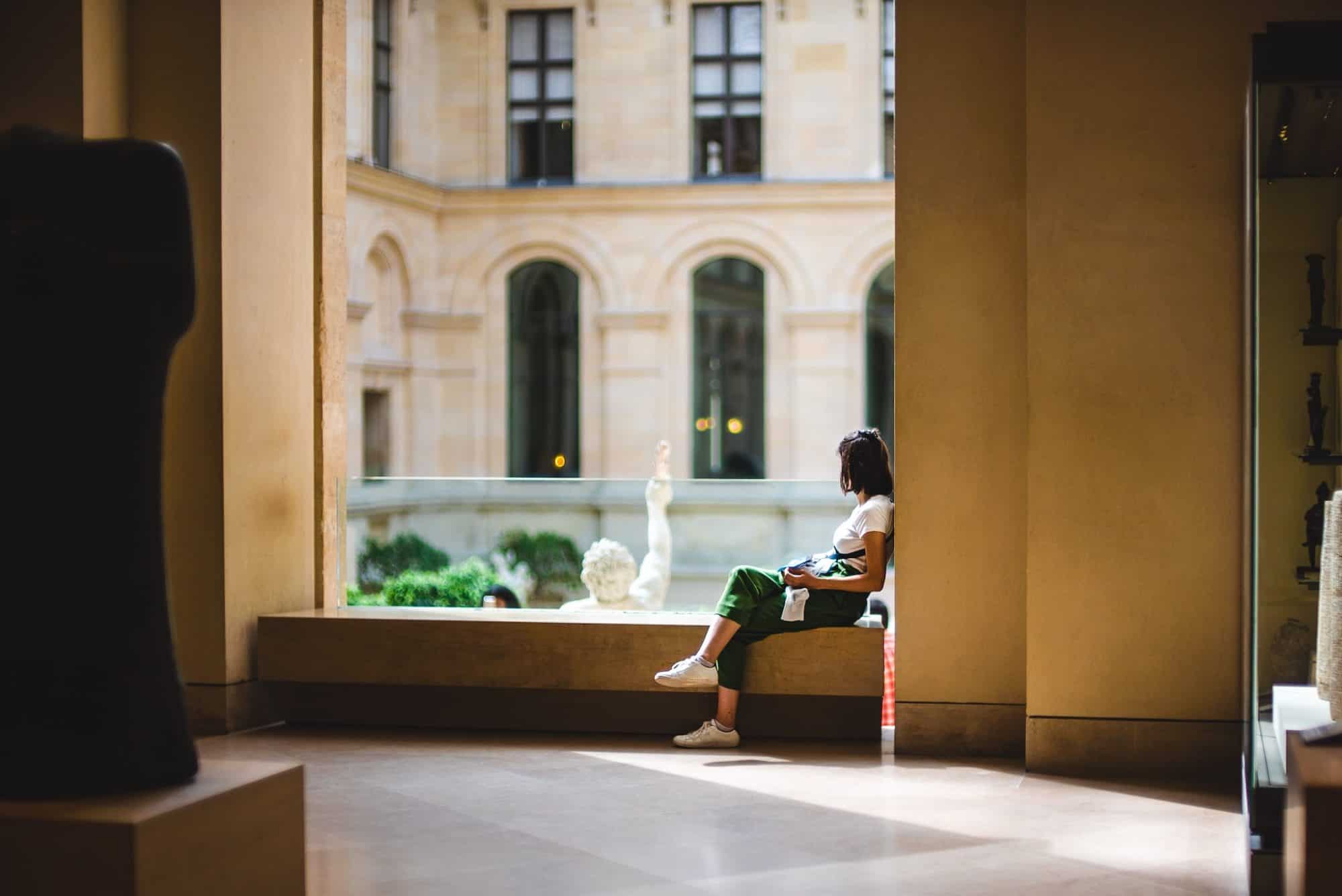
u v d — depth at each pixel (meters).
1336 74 4.57
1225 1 6.00
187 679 7.09
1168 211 6.06
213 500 7.05
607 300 24.09
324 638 7.16
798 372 23.58
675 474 24.08
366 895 4.29
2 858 3.03
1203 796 5.72
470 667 7.03
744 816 5.32
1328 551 4.60
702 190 23.69
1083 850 4.86
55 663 3.19
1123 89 6.08
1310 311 4.74
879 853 4.79
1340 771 3.18
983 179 6.52
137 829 2.97
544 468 24.83
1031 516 6.15
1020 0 6.50
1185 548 6.05
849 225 23.41
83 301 3.20
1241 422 6.01
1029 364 6.14
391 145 23.58
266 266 7.37
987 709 6.51
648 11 24.31
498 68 24.59
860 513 6.70
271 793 3.45
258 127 7.30
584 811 5.39
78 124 6.81
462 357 24.30
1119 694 6.10
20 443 3.22
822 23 23.83
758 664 6.73
